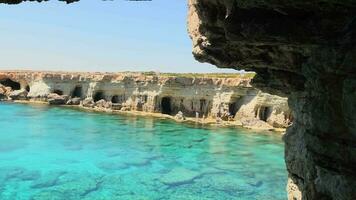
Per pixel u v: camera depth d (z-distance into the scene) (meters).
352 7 9.87
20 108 84.12
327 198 12.69
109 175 36.84
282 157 47.28
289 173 18.92
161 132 64.25
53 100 91.88
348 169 11.52
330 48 11.49
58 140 53.56
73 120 72.50
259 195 31.92
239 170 40.25
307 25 10.89
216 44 14.74
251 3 10.81
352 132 11.21
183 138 59.50
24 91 98.12
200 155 47.44
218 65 17.12
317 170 13.00
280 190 33.41
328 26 10.68
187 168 40.59
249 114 75.62
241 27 11.77
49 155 44.34
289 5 10.38
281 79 16.44
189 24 17.64
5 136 54.47
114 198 30.14
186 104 83.38
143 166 40.88
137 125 70.44
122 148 50.06
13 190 31.25
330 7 10.07
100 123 70.69
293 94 17.45
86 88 95.25
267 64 15.48
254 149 52.19
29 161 41.16
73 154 45.38
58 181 34.22
